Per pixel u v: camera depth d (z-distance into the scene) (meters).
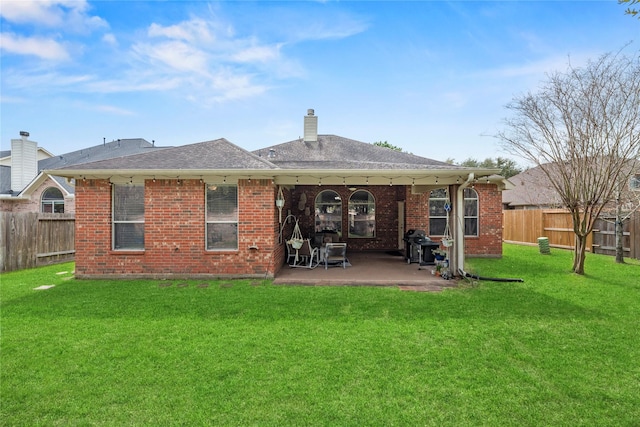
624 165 10.07
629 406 3.47
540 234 17.56
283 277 9.38
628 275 9.77
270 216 9.49
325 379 3.95
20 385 3.82
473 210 13.84
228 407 3.42
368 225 15.83
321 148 14.07
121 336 5.19
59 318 6.01
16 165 21.70
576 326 5.64
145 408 3.41
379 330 5.44
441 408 3.43
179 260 9.51
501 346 4.86
